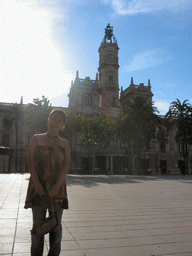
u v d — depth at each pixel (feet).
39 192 8.08
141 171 132.98
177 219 19.51
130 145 130.11
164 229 16.16
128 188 45.98
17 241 12.57
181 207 25.70
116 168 178.19
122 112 134.31
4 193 32.14
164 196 35.09
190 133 135.33
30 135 166.09
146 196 34.60
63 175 8.58
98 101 202.90
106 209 23.26
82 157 168.96
